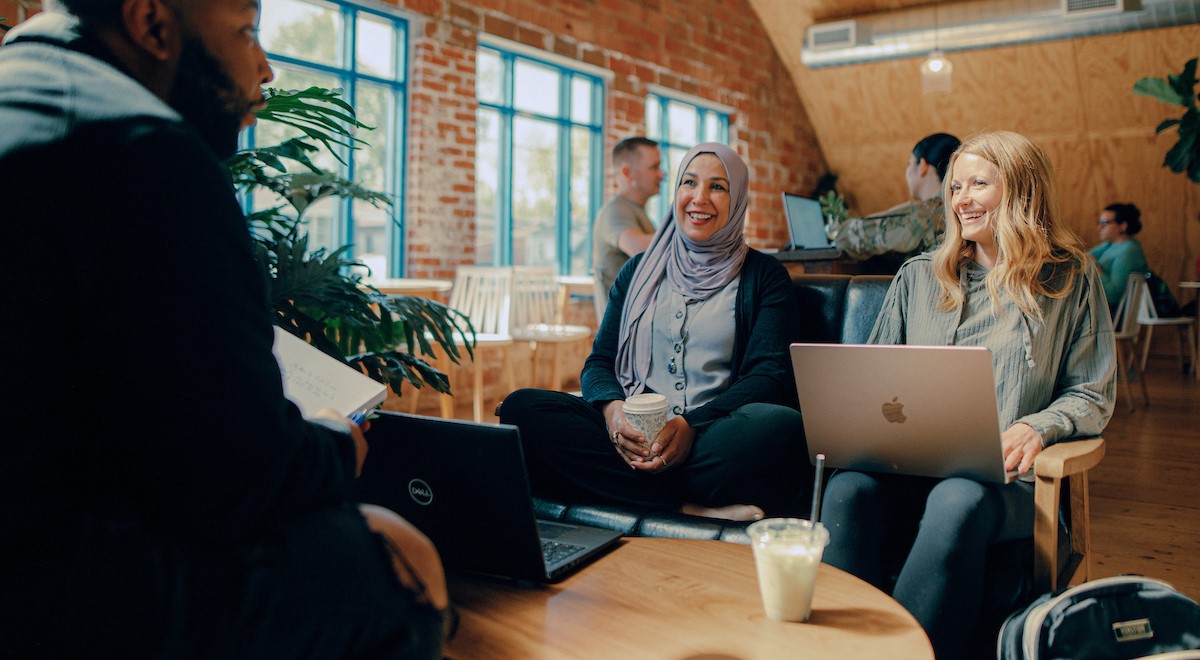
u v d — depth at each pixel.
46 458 0.77
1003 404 1.69
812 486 1.91
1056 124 8.14
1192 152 6.36
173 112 0.83
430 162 5.41
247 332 0.80
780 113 8.74
